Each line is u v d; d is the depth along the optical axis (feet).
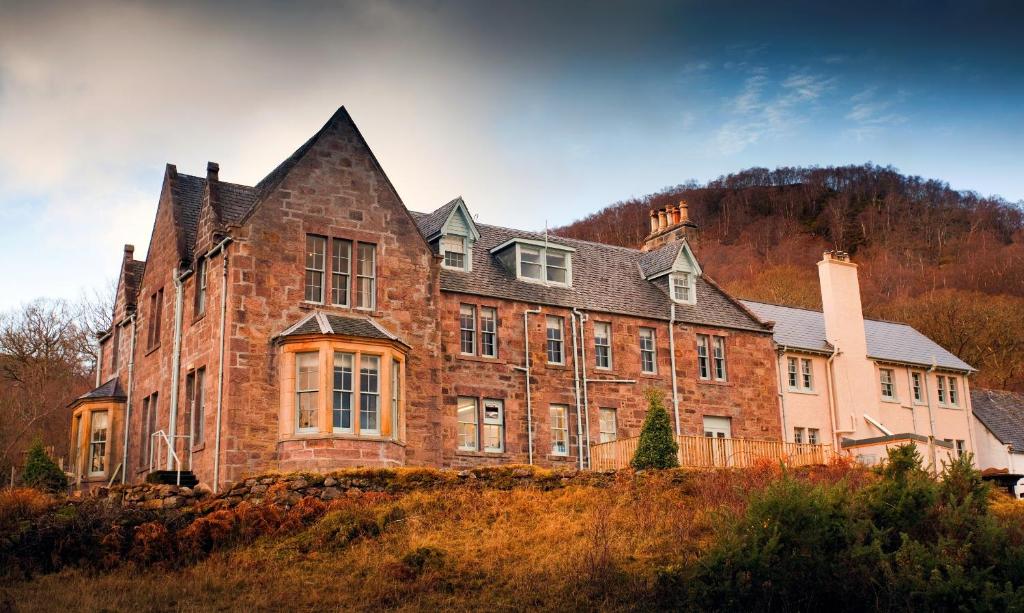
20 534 68.90
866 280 319.27
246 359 86.48
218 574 66.69
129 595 62.44
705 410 119.34
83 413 110.11
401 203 98.84
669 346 119.44
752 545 60.39
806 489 62.95
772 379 126.62
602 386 112.98
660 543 72.54
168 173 108.37
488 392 104.78
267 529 74.08
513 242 113.60
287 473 79.71
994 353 232.94
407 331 95.81
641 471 90.27
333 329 87.45
